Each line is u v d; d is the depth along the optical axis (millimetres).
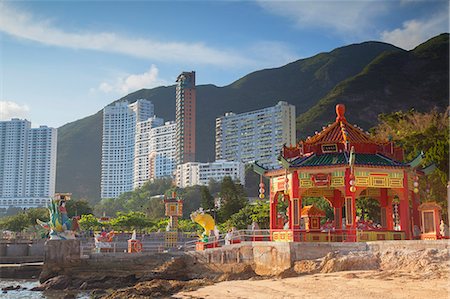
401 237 49969
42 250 105062
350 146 52281
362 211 89000
